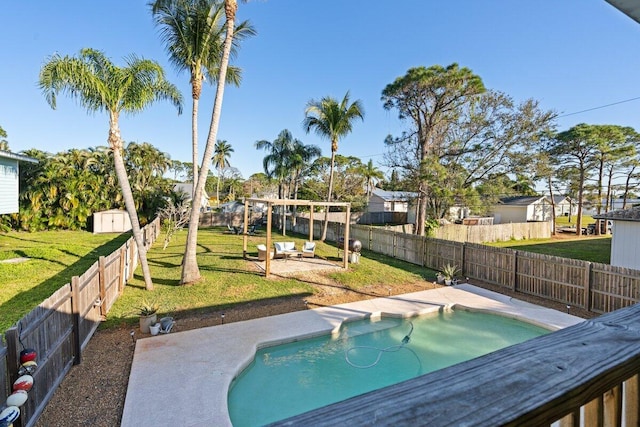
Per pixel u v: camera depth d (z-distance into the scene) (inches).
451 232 746.8
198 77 412.5
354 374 218.8
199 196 362.9
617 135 864.9
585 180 986.7
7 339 134.0
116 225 794.2
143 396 171.0
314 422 23.6
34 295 311.0
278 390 200.8
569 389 28.6
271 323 272.8
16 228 759.7
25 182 745.6
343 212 1158.3
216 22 375.6
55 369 175.0
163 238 711.1
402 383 28.5
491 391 27.4
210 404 166.6
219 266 445.1
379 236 607.5
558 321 287.9
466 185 677.9
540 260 355.9
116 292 315.9
